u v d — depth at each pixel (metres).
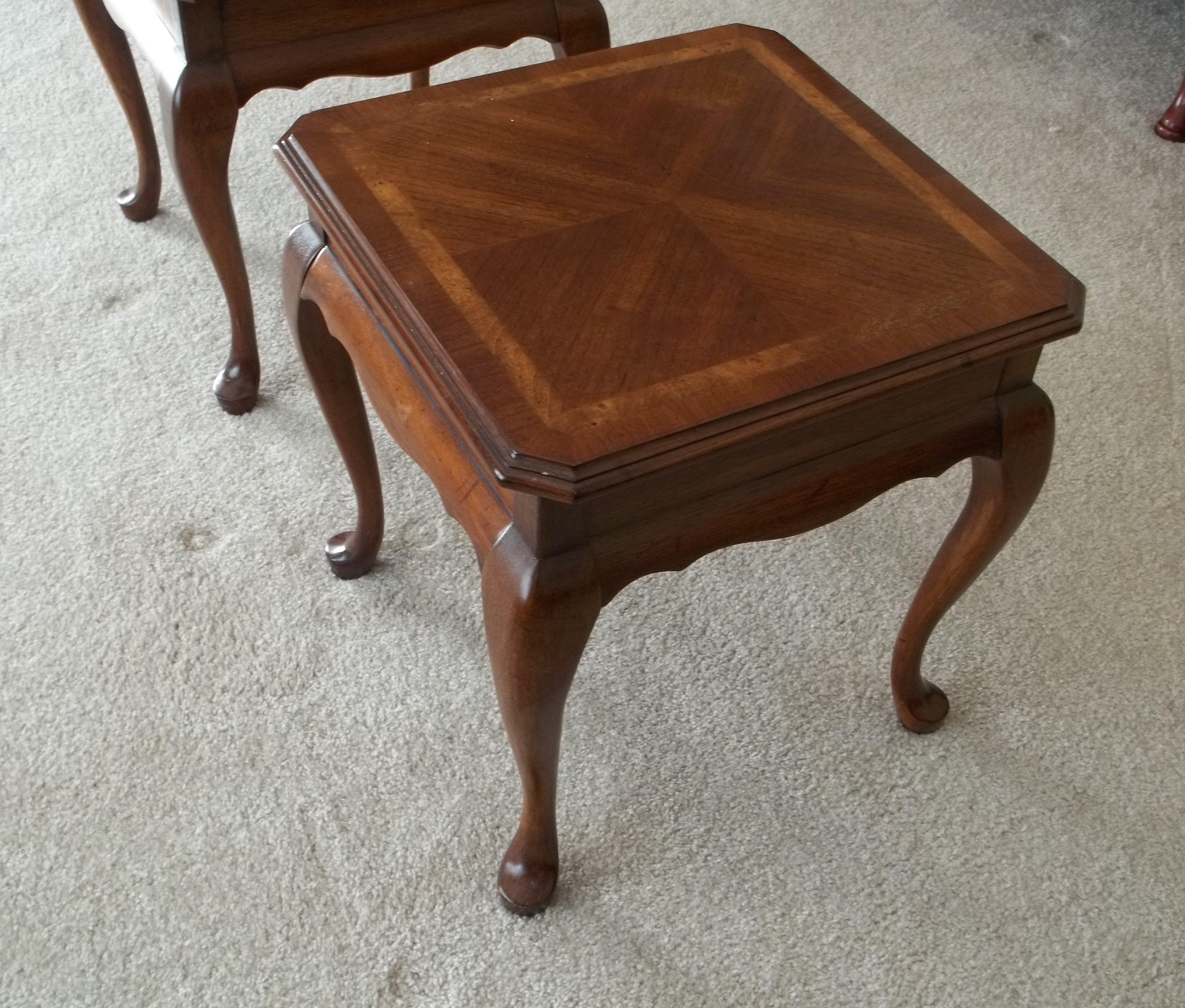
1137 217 1.79
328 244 0.96
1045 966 1.04
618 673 1.23
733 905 1.06
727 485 0.81
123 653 1.22
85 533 1.32
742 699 1.22
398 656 1.24
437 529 1.35
